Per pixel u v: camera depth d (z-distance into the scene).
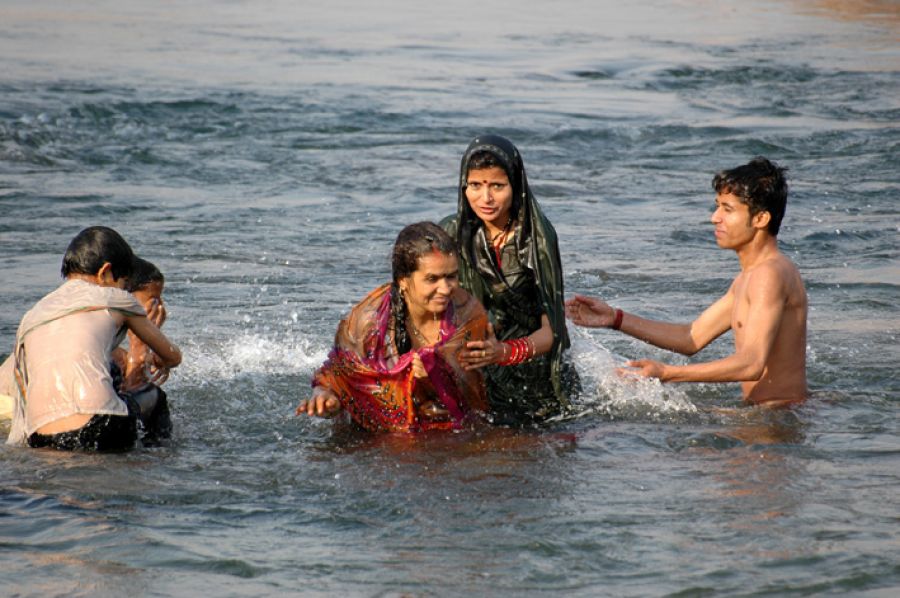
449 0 75.00
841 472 10.73
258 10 66.12
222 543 9.17
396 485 10.59
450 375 12.39
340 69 45.12
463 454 11.60
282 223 23.92
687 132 34.88
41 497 10.20
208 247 21.77
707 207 26.05
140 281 13.23
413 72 45.00
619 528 9.39
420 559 8.85
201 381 14.29
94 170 28.59
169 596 8.21
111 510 9.90
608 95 41.12
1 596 8.17
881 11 69.62
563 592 8.24
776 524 9.41
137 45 50.09
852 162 30.84
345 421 12.87
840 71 46.50
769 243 13.78
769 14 68.31
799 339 13.57
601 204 26.25
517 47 53.06
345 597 8.20
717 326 14.24
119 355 13.03
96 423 11.70
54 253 20.73
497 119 36.09
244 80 41.50
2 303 17.38
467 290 13.50
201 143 32.06
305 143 32.41
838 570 8.51
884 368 14.66
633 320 14.43
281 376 14.56
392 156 30.97
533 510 9.85
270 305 17.97
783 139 33.75
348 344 12.39
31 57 45.16
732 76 45.31
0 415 12.81
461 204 13.28
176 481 10.72
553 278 13.08
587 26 61.62
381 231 23.45
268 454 11.70
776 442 11.78
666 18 66.06
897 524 9.38
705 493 10.20
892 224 24.09
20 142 30.89
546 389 13.30
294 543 9.20
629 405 13.31
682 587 8.29
